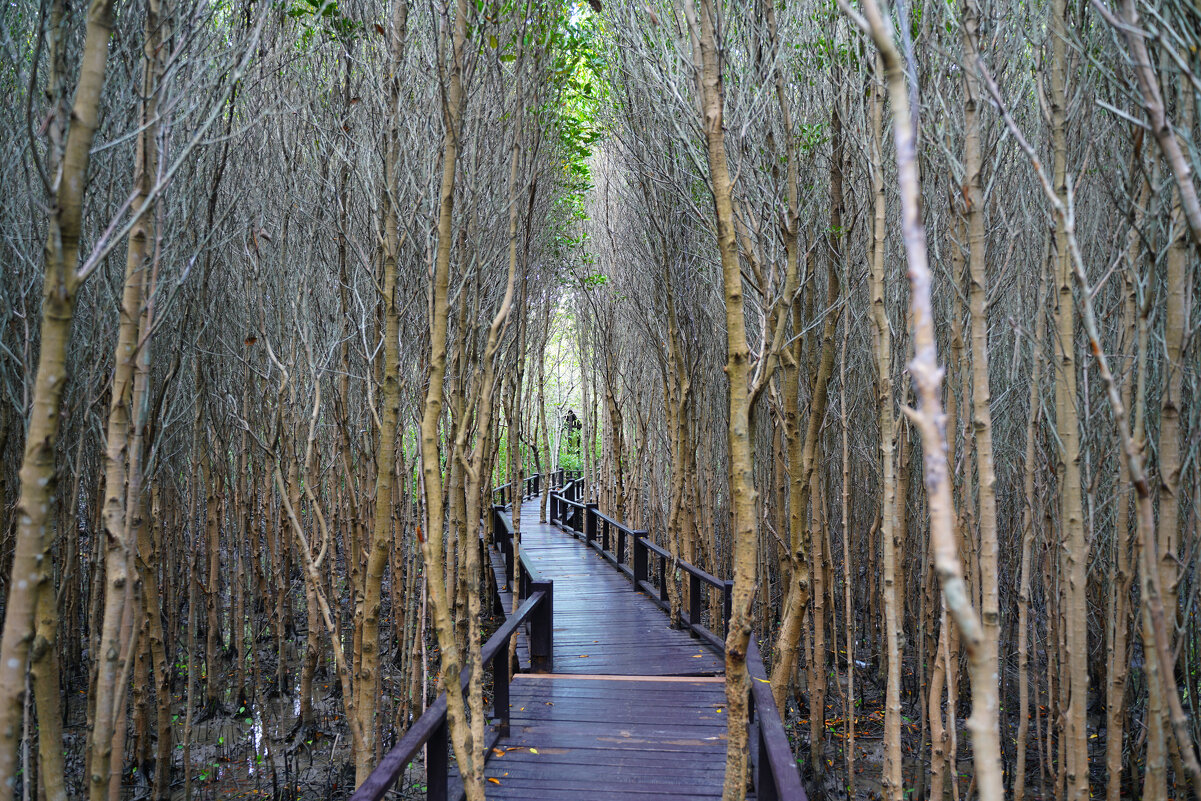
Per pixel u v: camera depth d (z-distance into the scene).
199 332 4.12
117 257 3.62
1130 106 3.01
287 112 4.50
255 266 4.66
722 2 3.52
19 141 3.24
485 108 4.10
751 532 2.35
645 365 11.21
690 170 5.19
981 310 2.48
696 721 4.65
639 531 9.09
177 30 2.61
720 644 6.09
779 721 3.04
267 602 8.05
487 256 4.48
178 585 7.32
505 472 17.33
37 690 2.12
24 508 1.62
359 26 3.92
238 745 6.26
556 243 8.14
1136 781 5.33
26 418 2.94
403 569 6.63
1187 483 3.42
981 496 2.46
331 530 6.57
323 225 4.97
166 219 3.29
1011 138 4.20
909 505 7.18
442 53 2.59
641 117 5.78
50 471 1.65
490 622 9.48
